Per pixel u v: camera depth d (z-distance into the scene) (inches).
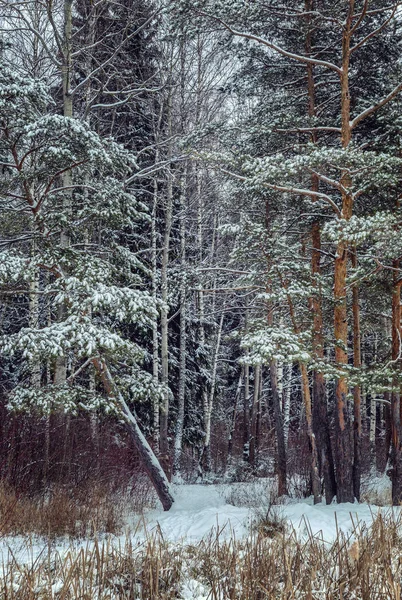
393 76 434.0
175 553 173.3
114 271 413.1
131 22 523.5
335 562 142.4
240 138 490.3
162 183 687.7
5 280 357.7
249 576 135.4
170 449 703.1
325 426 443.5
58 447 421.7
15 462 382.0
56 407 370.9
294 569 144.4
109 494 424.5
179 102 663.8
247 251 421.4
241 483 591.8
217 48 597.3
